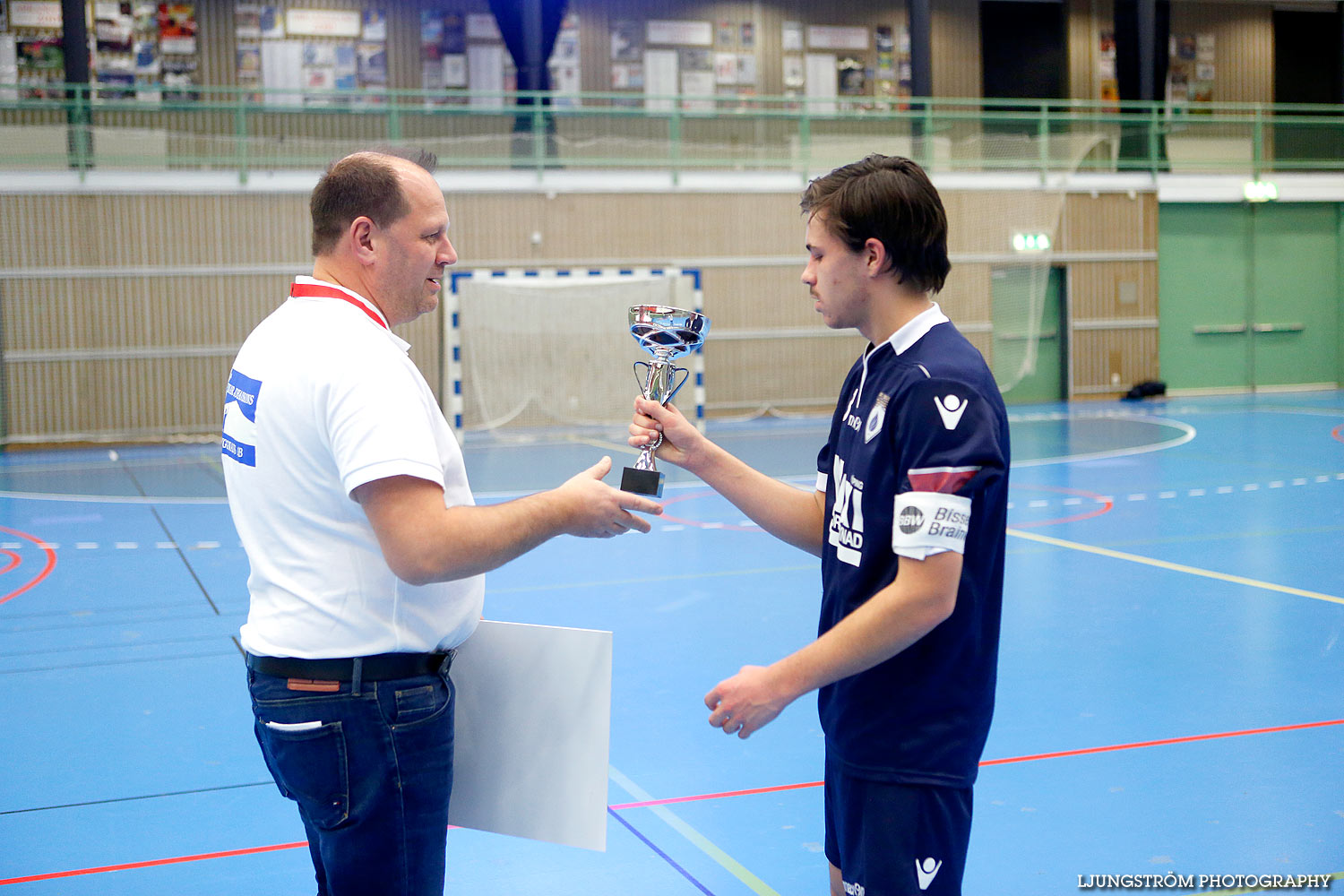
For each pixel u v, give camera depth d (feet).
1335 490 31.71
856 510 5.83
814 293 6.03
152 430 52.85
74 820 10.91
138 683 15.62
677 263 58.70
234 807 11.22
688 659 16.35
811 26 71.87
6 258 50.60
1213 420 53.01
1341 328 70.95
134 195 51.78
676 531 27.99
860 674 5.79
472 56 66.49
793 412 61.11
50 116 50.90
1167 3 70.08
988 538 5.64
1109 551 24.11
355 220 5.80
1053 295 65.82
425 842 5.83
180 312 52.75
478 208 55.83
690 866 9.78
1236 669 15.29
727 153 59.06
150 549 26.07
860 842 5.77
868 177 5.76
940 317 5.79
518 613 19.33
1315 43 80.69
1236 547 24.16
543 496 5.72
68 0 56.39
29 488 37.65
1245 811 10.61
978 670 5.72
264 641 5.69
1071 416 57.00
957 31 74.23
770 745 12.80
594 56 68.74
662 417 6.95
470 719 6.41
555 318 53.62
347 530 5.59
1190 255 67.92
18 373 51.08
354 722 5.59
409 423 5.40
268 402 5.63
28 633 18.47
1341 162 69.00
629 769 12.11
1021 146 62.34
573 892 9.37
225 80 62.85
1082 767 11.85
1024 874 9.42
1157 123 65.46
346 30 64.54
